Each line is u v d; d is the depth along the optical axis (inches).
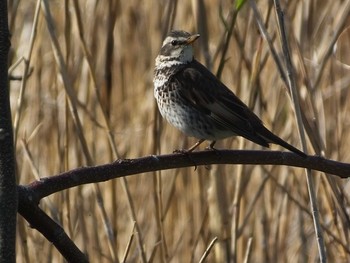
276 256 413.7
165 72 354.3
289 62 295.7
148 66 471.5
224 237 384.5
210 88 341.4
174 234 429.4
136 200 441.4
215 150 261.6
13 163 174.9
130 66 476.1
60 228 203.3
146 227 431.5
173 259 424.8
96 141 429.4
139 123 456.4
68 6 366.0
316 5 440.8
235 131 331.9
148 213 435.8
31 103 437.1
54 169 422.0
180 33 364.2
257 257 415.5
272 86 415.5
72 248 204.7
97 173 227.6
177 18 432.8
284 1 401.4
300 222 415.8
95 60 430.3
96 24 436.1
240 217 419.8
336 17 415.5
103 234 424.2
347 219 349.4
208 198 389.7
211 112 337.1
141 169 239.5
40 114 434.0
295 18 416.5
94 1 441.4
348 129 440.8
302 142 292.4
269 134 320.5
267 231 418.9
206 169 410.0
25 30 463.2
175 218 431.2
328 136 435.2
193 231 422.9
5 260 175.0
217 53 376.2
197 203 426.6
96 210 425.1
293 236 422.3
